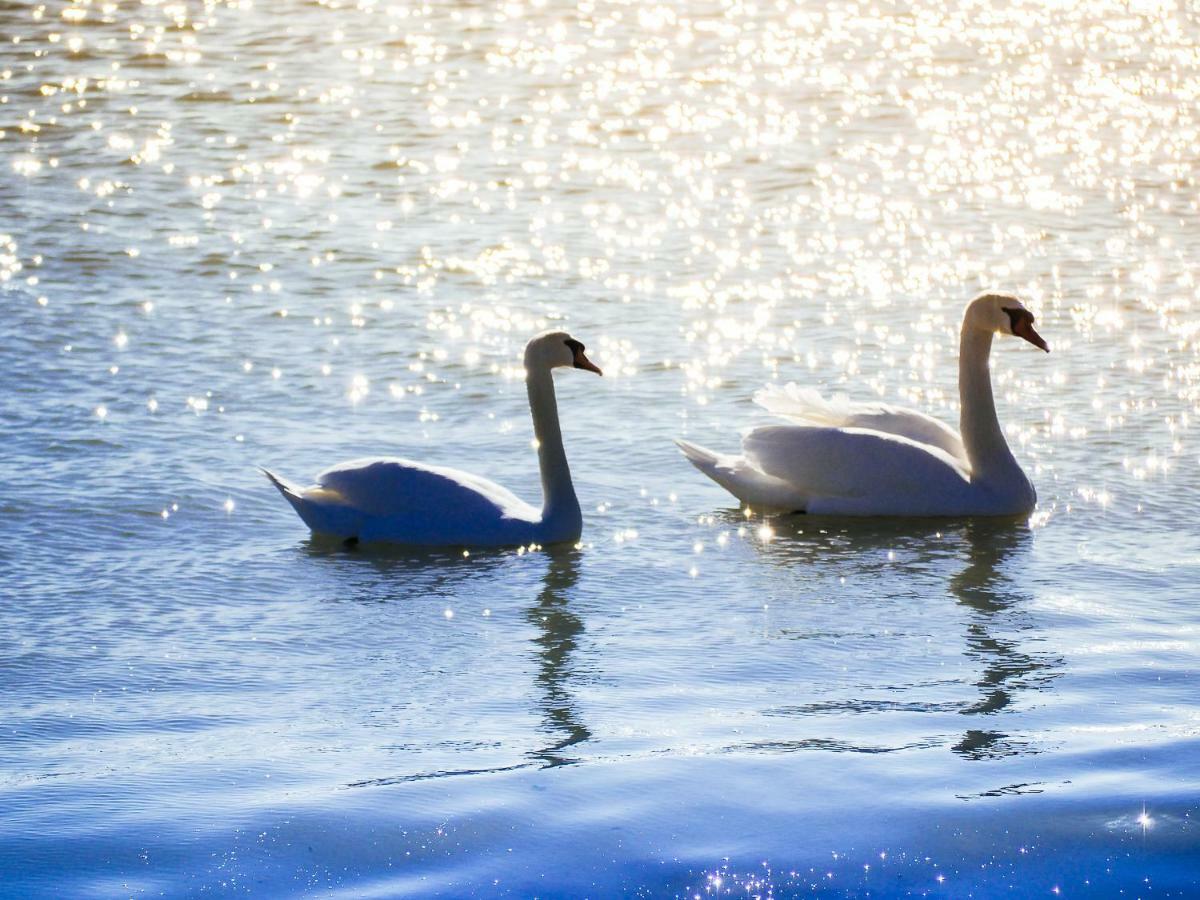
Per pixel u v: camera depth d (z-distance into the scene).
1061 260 23.36
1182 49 41.69
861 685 10.38
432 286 21.97
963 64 39.72
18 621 11.77
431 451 16.03
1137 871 7.76
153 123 31.88
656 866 7.83
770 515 14.77
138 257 22.91
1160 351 19.03
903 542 13.88
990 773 8.74
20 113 32.38
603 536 14.07
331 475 14.10
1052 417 16.89
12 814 8.42
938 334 20.03
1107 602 12.07
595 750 9.23
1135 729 9.38
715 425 16.83
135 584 12.63
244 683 10.62
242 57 38.91
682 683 10.50
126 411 16.80
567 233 24.94
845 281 22.45
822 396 17.64
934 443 15.54
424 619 11.96
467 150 30.48
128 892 7.64
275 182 27.69
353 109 33.75
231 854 7.98
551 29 43.75
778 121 33.44
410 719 9.91
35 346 18.80
